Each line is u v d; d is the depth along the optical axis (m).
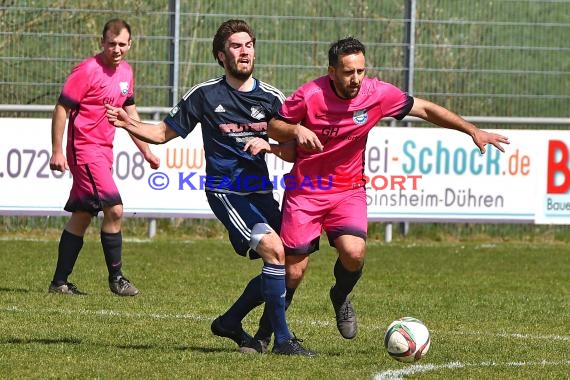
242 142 18.75
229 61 18.62
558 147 38.75
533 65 39.94
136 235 38.84
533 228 40.38
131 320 21.89
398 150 37.88
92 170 25.39
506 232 40.44
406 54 39.28
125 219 38.91
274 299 18.09
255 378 16.44
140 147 26.22
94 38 37.88
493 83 39.81
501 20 39.69
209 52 38.50
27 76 37.66
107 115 18.45
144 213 36.78
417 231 40.09
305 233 18.53
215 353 18.39
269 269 18.03
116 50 25.38
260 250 18.06
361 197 18.80
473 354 19.02
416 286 28.84
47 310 22.91
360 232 18.42
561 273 32.53
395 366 17.64
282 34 38.94
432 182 38.09
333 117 18.19
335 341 20.09
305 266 18.89
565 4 39.88
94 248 35.22
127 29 25.48
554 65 40.03
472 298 26.80
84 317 22.09
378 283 29.22
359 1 39.16
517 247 38.81
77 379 16.23
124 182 36.66
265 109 18.78
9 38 37.44
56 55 37.75
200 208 37.16
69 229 25.88
